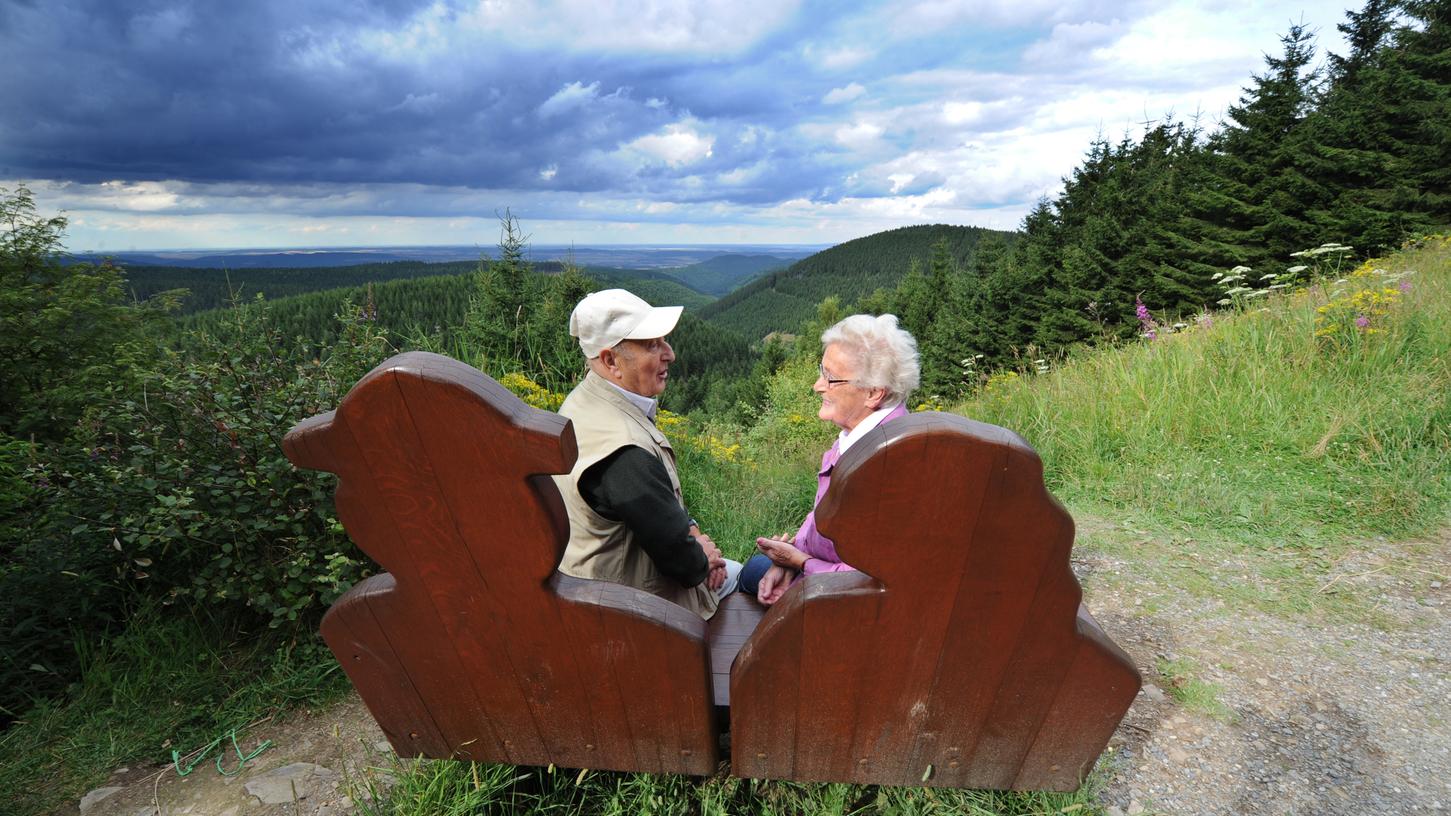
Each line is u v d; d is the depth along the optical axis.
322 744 1.92
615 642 1.15
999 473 0.91
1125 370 4.71
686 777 1.57
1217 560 2.75
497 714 1.27
